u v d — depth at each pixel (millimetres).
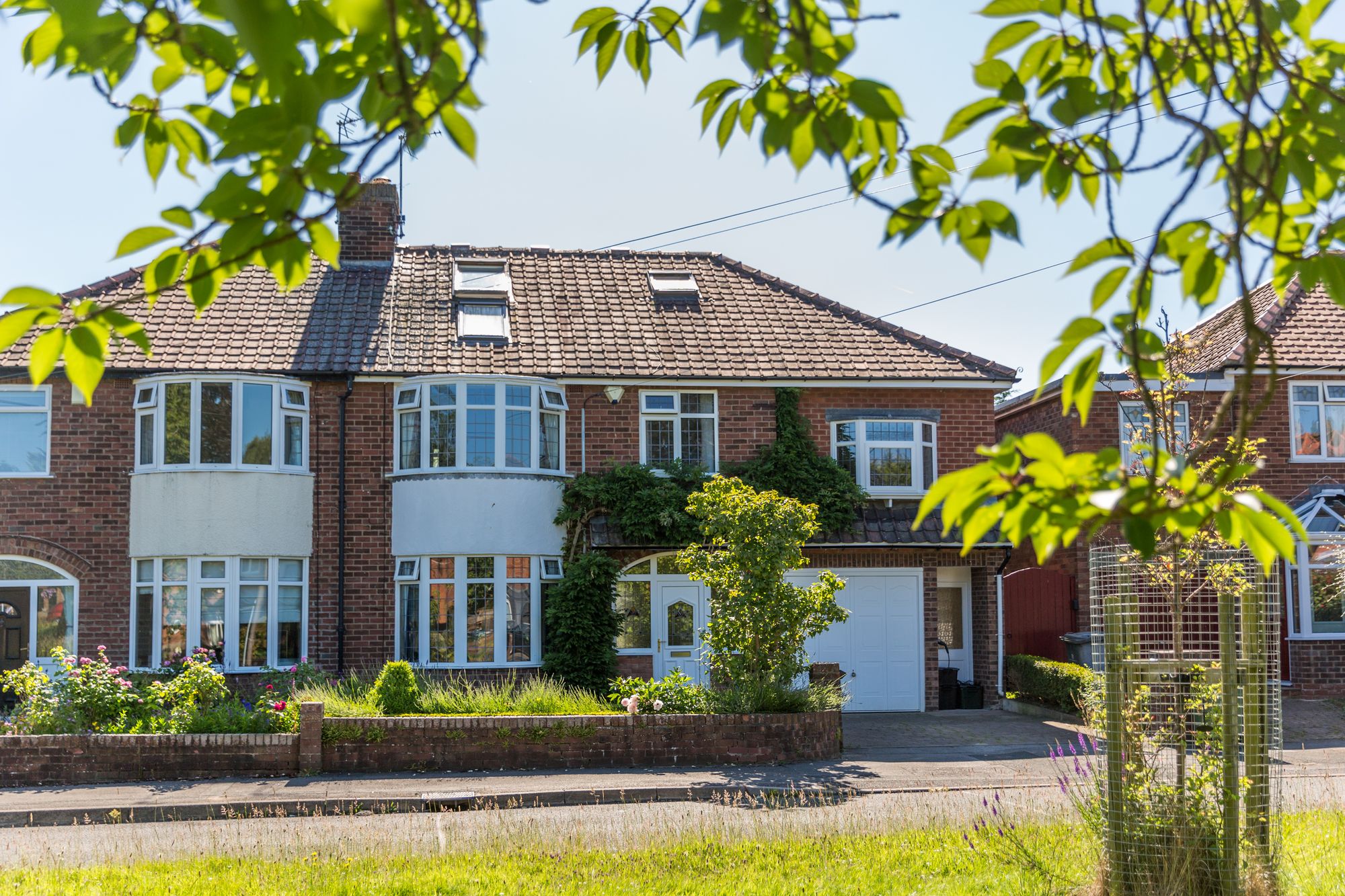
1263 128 3920
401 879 9242
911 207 3859
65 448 21375
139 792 14367
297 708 16406
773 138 3779
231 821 12797
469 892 8914
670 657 22125
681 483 22281
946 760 16859
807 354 23688
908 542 22094
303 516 21641
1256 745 7859
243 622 21000
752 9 3355
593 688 20734
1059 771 12586
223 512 20922
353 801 13625
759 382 22766
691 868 9680
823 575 17750
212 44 3379
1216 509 3252
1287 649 22953
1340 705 21812
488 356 22609
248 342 22172
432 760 15898
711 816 12539
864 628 22609
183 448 21078
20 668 20859
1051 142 3967
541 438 22141
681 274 26141
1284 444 23891
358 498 21859
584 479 21859
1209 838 7836
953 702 22969
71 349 3660
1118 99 3992
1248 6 3893
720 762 16438
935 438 23531
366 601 21688
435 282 24766
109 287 22750
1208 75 4105
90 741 15312
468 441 21672
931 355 24078
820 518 22156
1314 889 8070
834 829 11047
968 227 3820
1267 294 26984
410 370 21906
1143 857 7859
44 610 21156
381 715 16781
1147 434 12922
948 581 24312
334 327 22922
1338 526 22703
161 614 20781
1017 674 23422
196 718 16172
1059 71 4000
